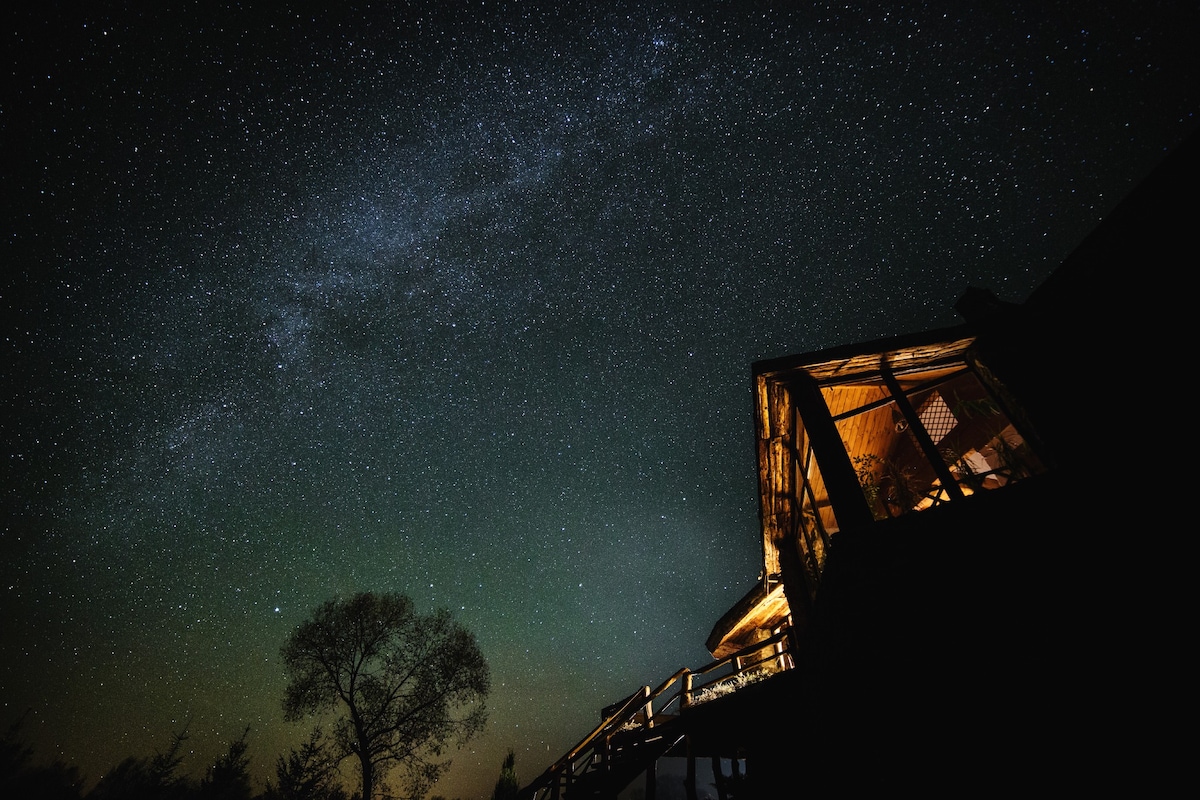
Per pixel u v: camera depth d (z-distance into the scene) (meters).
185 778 25.67
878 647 5.59
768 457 8.91
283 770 16.70
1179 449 4.98
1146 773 3.87
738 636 13.71
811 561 8.66
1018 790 4.29
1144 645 4.25
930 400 9.35
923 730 4.98
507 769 24.06
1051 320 6.48
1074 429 5.84
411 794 17.17
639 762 9.62
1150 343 5.55
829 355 7.30
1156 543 4.58
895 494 7.39
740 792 8.09
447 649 19.62
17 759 28.00
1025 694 4.54
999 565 5.18
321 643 18.98
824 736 6.97
